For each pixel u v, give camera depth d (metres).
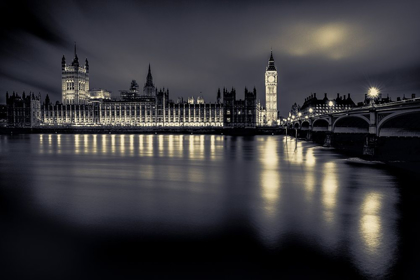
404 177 52.94
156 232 27.88
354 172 58.44
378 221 30.31
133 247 24.89
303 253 23.67
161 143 140.62
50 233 27.83
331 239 26.03
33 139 175.75
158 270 21.48
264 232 27.69
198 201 38.00
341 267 21.66
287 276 20.67
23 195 41.34
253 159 79.56
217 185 47.47
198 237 26.67
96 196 40.72
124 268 21.78
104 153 95.94
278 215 32.38
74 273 21.25
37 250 24.52
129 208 35.16
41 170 62.91
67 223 30.31
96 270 21.61
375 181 49.81
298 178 52.91
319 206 35.56
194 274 21.00
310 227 28.78
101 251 24.30
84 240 26.28
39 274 21.11
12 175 56.97
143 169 63.62
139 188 45.50
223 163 72.44
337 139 133.38
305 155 88.69
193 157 84.62
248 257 23.09
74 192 42.97
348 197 39.62
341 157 82.62
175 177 54.41
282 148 111.88
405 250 23.98
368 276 20.61
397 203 36.69
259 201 37.94
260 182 49.66
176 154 92.25
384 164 68.50
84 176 55.66
